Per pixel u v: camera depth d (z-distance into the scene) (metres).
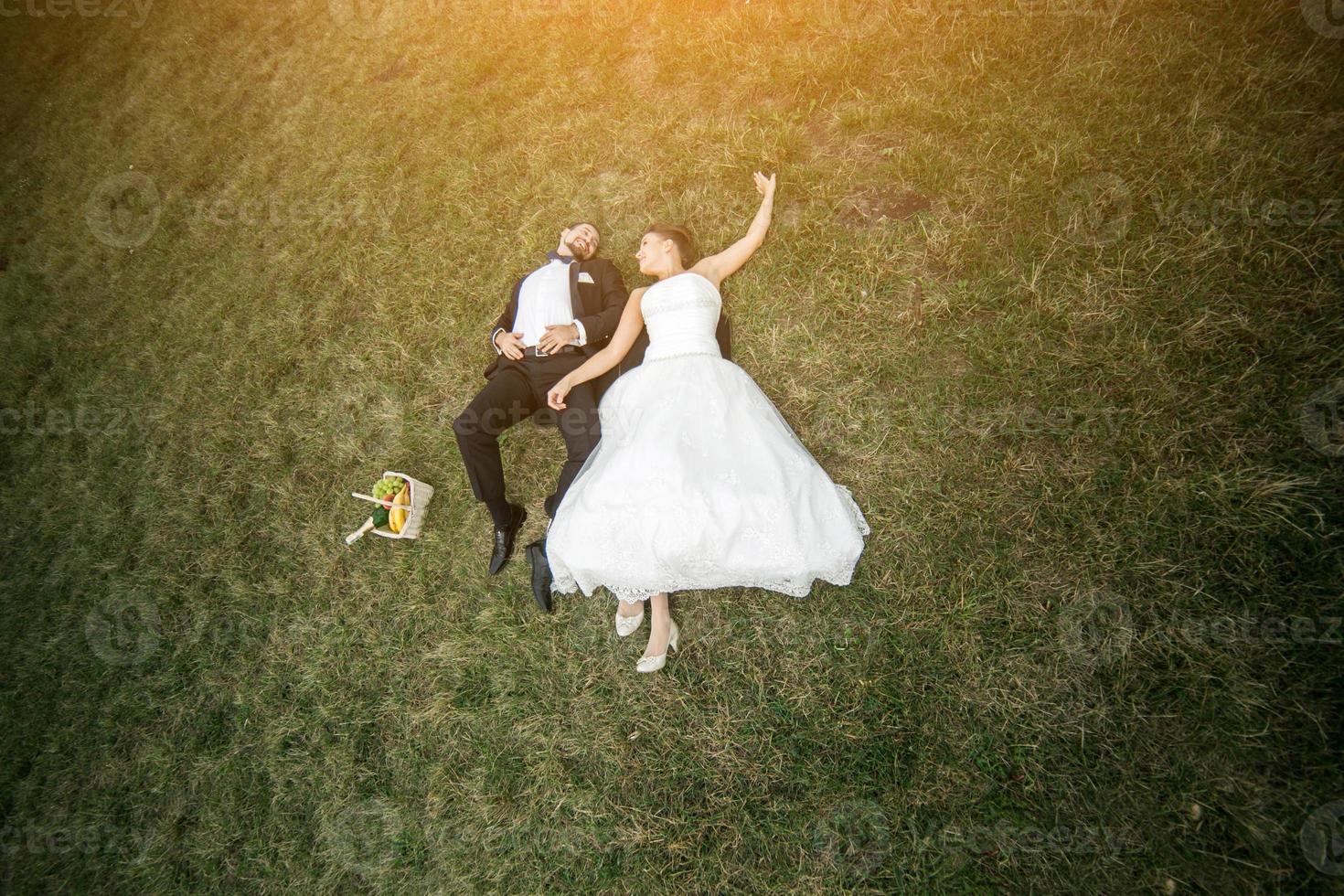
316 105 4.37
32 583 3.26
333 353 3.34
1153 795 1.94
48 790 2.79
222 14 5.28
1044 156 2.62
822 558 2.03
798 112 3.07
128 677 2.92
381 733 2.57
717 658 2.41
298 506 3.05
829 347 2.68
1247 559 2.03
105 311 4.03
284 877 2.45
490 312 3.18
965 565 2.30
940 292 2.60
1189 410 2.21
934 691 2.19
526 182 3.42
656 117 3.33
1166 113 2.53
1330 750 1.83
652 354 2.39
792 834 2.13
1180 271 2.33
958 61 2.94
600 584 2.11
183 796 2.66
